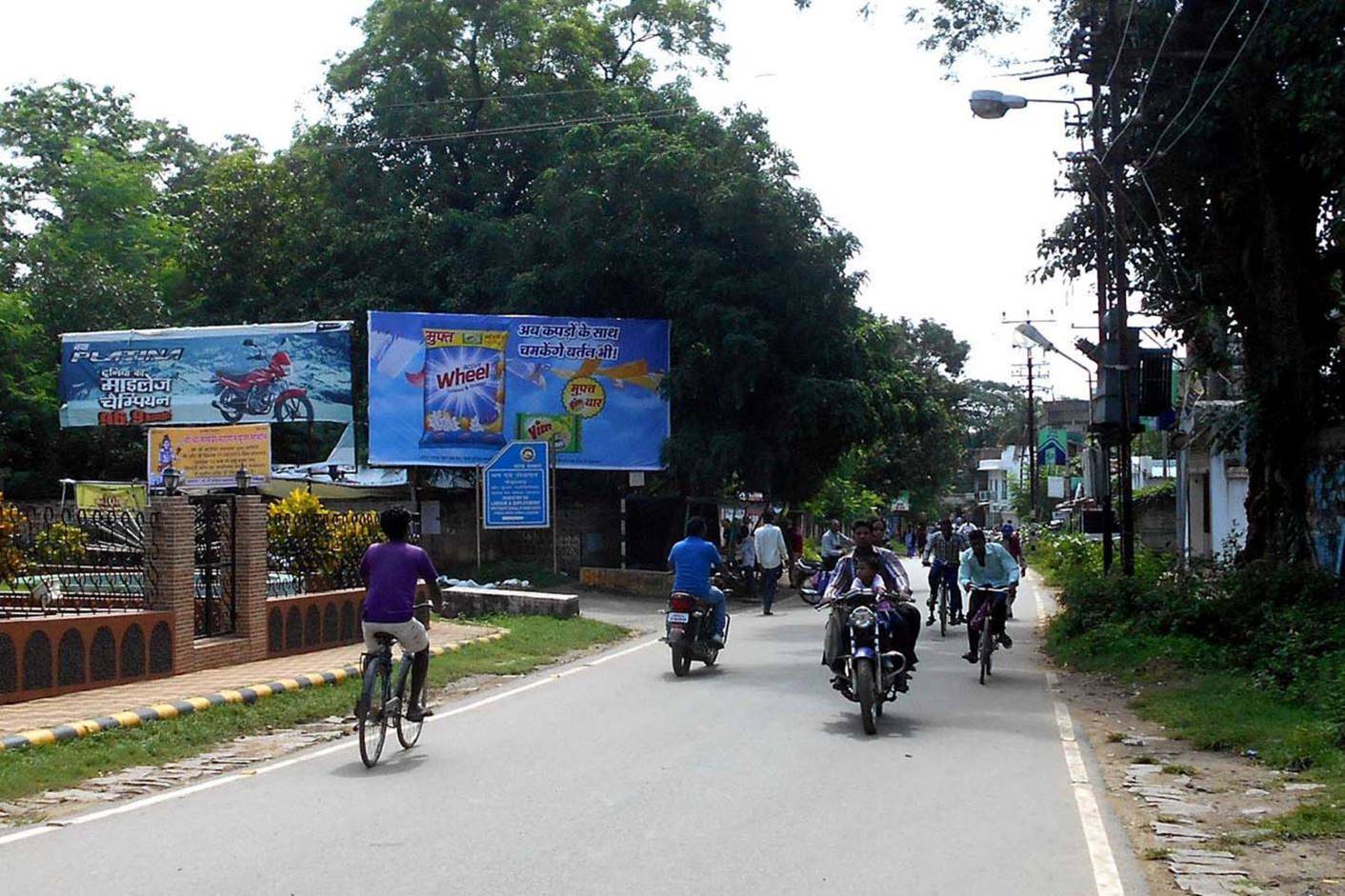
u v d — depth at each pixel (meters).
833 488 51.59
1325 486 17.38
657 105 33.50
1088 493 35.19
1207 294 19.59
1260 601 15.72
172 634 13.05
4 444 32.81
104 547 13.55
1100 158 18.08
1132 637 15.73
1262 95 16.61
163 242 38.44
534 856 6.40
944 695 12.84
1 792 8.07
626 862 6.30
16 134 40.91
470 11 33.47
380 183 33.66
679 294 28.64
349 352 29.06
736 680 13.84
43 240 36.38
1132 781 8.79
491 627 18.89
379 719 9.15
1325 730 9.68
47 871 6.23
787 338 29.03
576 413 29.11
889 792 8.03
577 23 35.00
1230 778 8.88
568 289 29.88
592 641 18.59
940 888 5.90
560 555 31.66
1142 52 17.03
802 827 7.05
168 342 29.20
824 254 28.56
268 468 24.09
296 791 8.12
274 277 36.62
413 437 28.52
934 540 19.78
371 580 9.54
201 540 14.27
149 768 9.16
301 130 36.22
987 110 16.52
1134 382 18.23
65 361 29.52
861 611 10.46
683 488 31.03
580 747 9.65
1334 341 17.98
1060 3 19.16
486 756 9.29
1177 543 30.81
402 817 7.30
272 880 5.98
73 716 10.32
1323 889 6.06
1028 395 58.44
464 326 28.78
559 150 31.61
